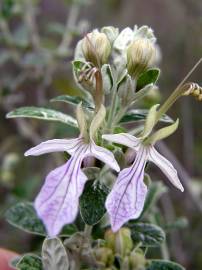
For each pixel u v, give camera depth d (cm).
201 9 19
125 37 6
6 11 13
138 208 5
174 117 18
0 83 13
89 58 6
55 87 14
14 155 14
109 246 6
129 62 6
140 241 6
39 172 15
